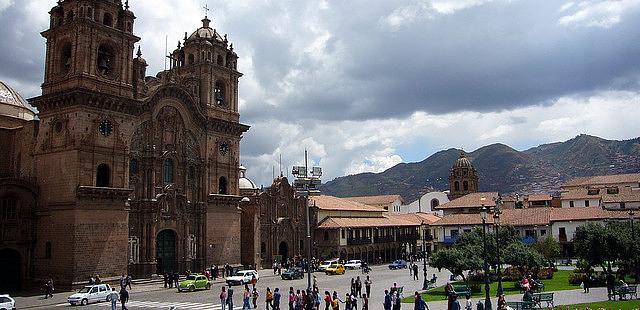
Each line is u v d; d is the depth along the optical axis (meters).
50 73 63.88
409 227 125.88
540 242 80.75
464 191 160.75
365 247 108.50
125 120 65.19
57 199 60.28
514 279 59.66
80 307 47.25
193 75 78.19
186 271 71.38
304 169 46.41
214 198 76.44
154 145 69.12
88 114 61.19
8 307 45.59
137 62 68.62
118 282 61.47
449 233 103.69
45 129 63.09
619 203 109.88
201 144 76.44
